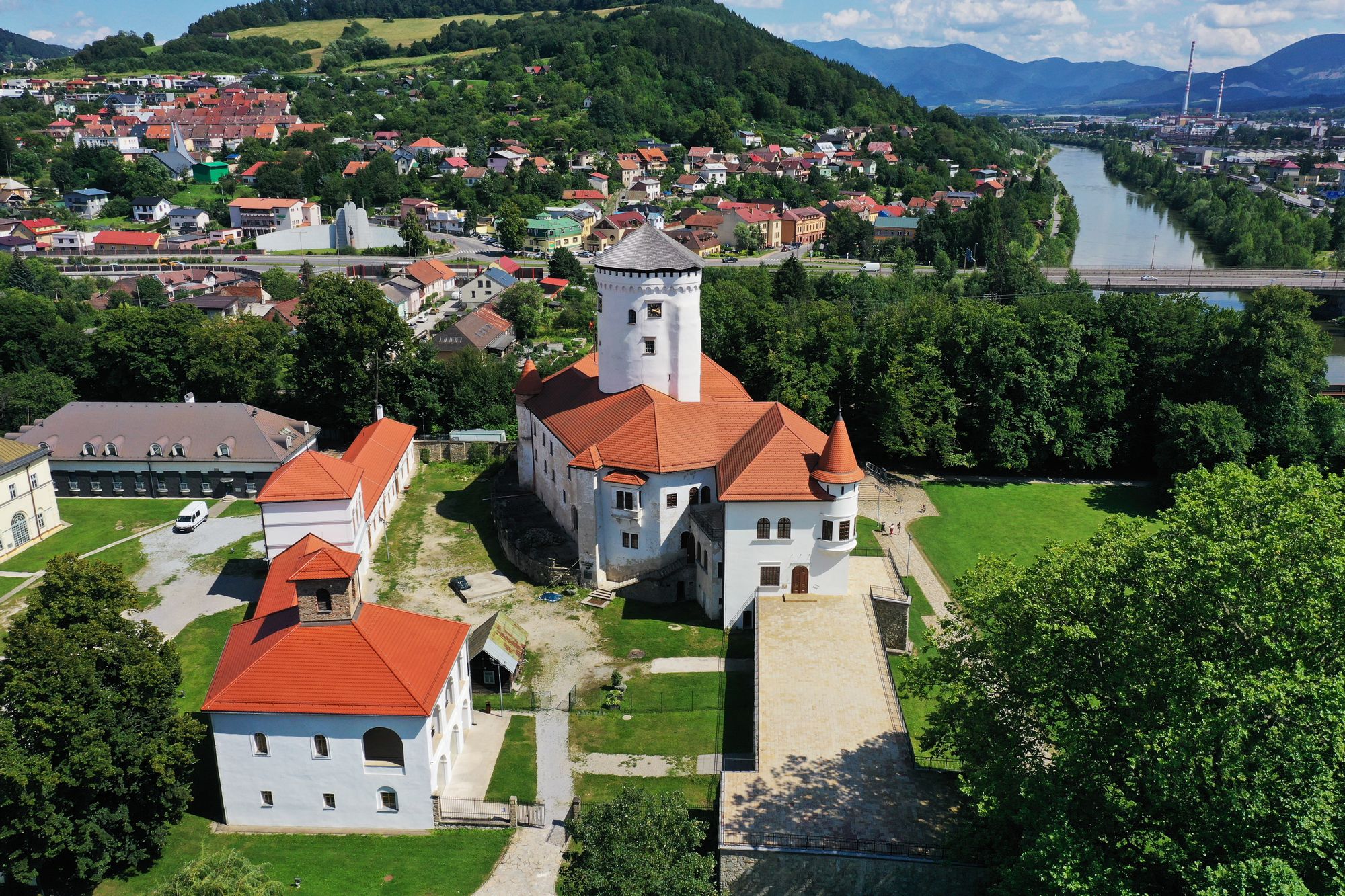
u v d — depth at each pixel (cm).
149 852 5475
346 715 5550
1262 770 4019
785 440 7950
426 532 9875
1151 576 4541
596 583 8569
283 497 8400
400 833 5734
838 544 7762
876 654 6988
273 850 5588
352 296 12312
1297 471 5612
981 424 11944
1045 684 4928
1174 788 4072
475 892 5228
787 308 16825
